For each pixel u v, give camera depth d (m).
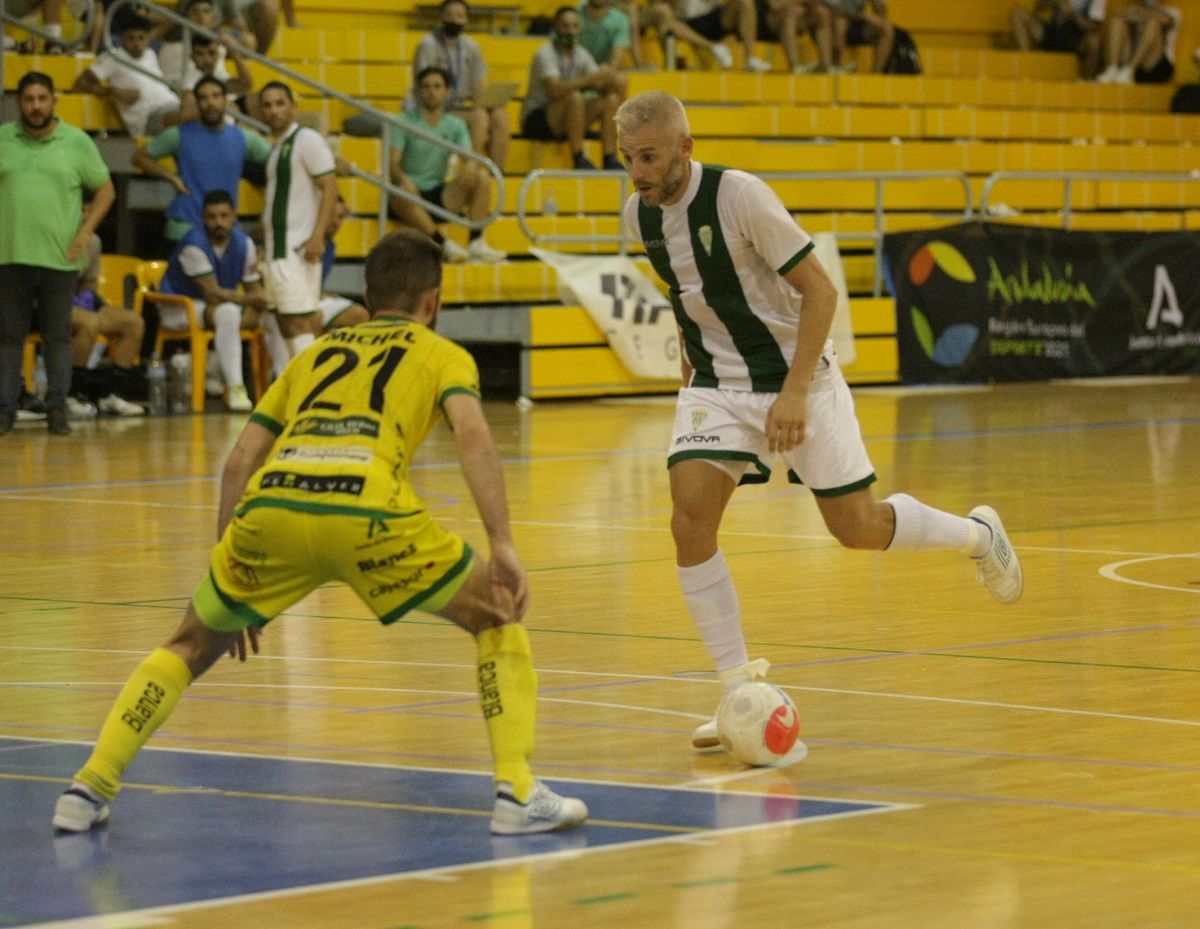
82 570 14.19
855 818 7.34
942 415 27.62
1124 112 41.66
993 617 12.20
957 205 36.69
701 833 7.11
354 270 29.55
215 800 7.64
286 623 12.09
